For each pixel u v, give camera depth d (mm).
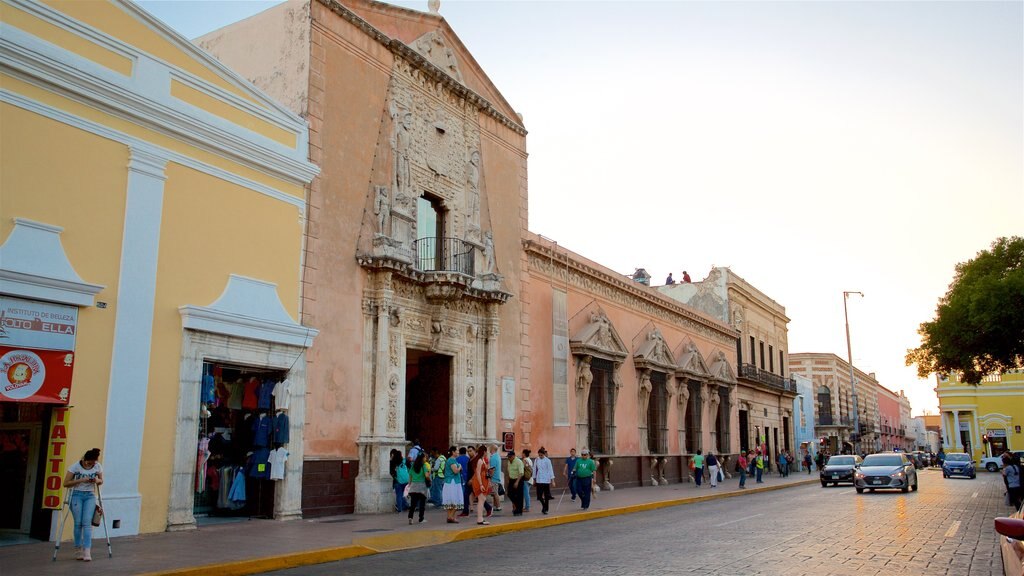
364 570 10062
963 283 26562
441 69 21500
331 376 16844
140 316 12977
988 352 26188
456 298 20000
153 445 12969
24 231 11484
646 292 33469
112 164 12859
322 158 17297
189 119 14031
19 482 12250
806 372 73375
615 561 10516
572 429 26453
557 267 26922
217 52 19000
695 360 37219
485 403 21906
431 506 19281
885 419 100188
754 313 50188
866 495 26500
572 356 27156
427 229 21047
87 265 12266
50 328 11664
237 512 15742
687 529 15031
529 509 18828
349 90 18375
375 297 18219
